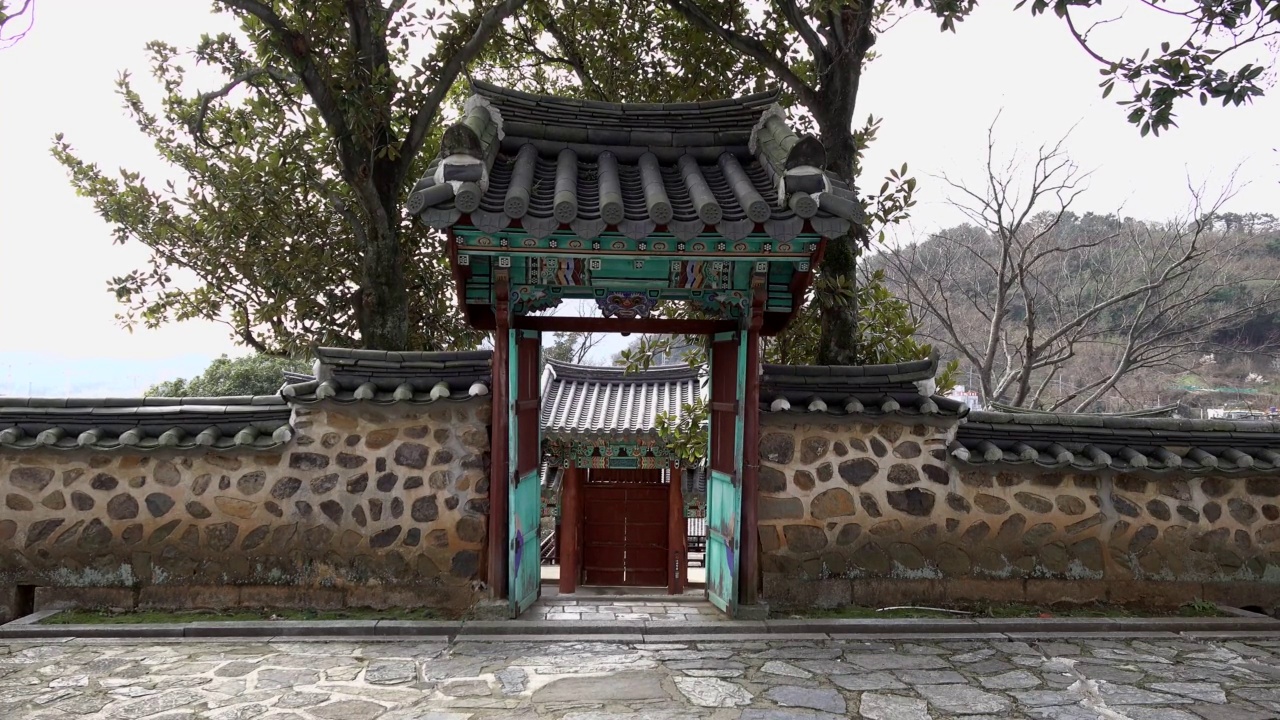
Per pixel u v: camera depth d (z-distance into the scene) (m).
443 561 6.16
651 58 9.85
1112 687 4.85
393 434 6.21
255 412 6.24
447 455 6.20
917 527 6.40
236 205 8.77
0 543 6.06
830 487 6.39
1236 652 5.54
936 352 6.30
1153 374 20.64
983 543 6.42
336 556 6.14
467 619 5.87
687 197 5.43
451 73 7.43
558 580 11.59
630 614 6.09
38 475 6.09
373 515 6.16
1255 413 18.17
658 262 5.75
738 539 5.99
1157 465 6.33
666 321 6.30
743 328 5.90
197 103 8.96
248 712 4.38
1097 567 6.45
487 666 5.12
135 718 4.29
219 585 6.11
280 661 5.19
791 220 4.92
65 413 6.10
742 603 6.02
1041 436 6.51
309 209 8.93
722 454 6.39
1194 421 6.54
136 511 6.10
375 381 6.19
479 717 4.33
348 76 6.73
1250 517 6.56
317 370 6.16
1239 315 16.81
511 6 7.32
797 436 6.41
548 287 5.82
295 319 9.02
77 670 5.00
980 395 19.58
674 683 4.85
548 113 6.47
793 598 6.32
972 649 5.55
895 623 5.88
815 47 7.67
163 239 9.56
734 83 9.34
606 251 5.27
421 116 7.40
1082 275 18.69
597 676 4.96
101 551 6.08
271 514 6.12
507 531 5.94
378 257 7.45
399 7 7.35
